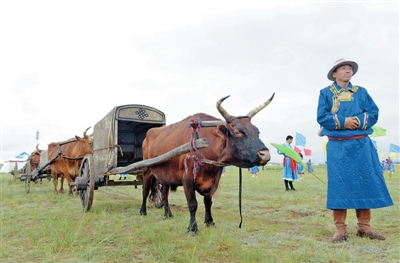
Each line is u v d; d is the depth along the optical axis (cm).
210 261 362
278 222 592
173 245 414
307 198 929
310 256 368
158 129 694
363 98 452
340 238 436
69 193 1086
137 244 439
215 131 474
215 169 483
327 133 454
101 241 431
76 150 998
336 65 448
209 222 533
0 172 3469
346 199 428
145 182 695
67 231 497
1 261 375
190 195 491
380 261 349
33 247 431
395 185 1248
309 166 2286
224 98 429
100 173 774
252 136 410
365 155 434
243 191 1170
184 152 470
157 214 700
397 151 2202
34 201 948
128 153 913
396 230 495
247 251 384
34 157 1526
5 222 598
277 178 2044
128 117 731
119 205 842
